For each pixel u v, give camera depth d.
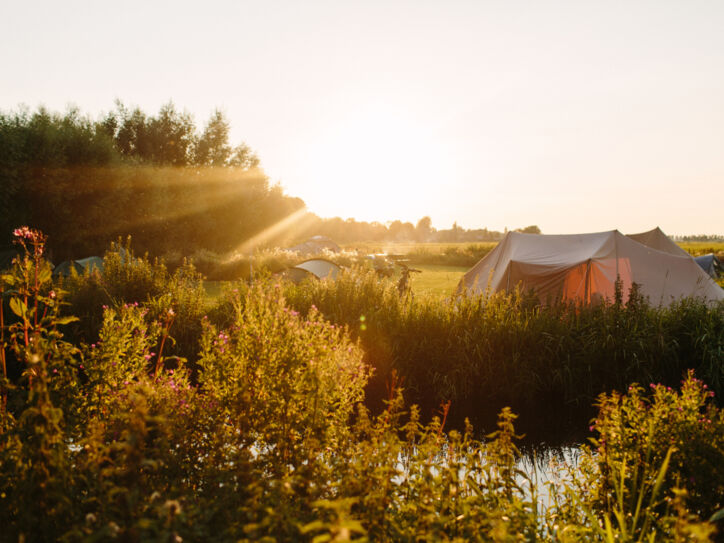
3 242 21.61
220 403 3.38
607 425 3.38
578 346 7.44
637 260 10.91
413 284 21.91
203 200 36.59
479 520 2.12
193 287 9.74
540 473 4.55
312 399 2.96
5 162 21.56
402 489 2.61
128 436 2.00
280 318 3.61
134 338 4.27
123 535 1.58
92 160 26.31
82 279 9.23
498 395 7.30
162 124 38.44
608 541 2.46
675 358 7.43
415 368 7.57
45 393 2.06
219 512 2.06
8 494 2.30
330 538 1.50
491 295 9.22
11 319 5.29
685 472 2.93
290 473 2.68
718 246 54.25
